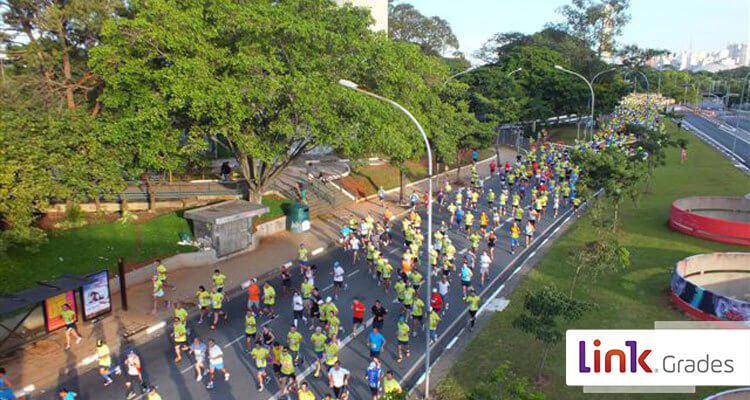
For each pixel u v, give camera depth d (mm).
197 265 25609
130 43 22797
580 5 81812
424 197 38656
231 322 20078
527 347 17391
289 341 16734
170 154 24703
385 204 37875
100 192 22828
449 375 15859
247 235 27734
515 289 22359
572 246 27766
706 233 28672
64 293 18547
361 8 28828
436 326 19516
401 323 17109
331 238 30219
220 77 23594
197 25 23109
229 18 24000
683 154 52969
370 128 25000
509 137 68312
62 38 27406
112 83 22859
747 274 23094
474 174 40312
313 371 16547
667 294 21438
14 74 30047
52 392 15406
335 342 15711
